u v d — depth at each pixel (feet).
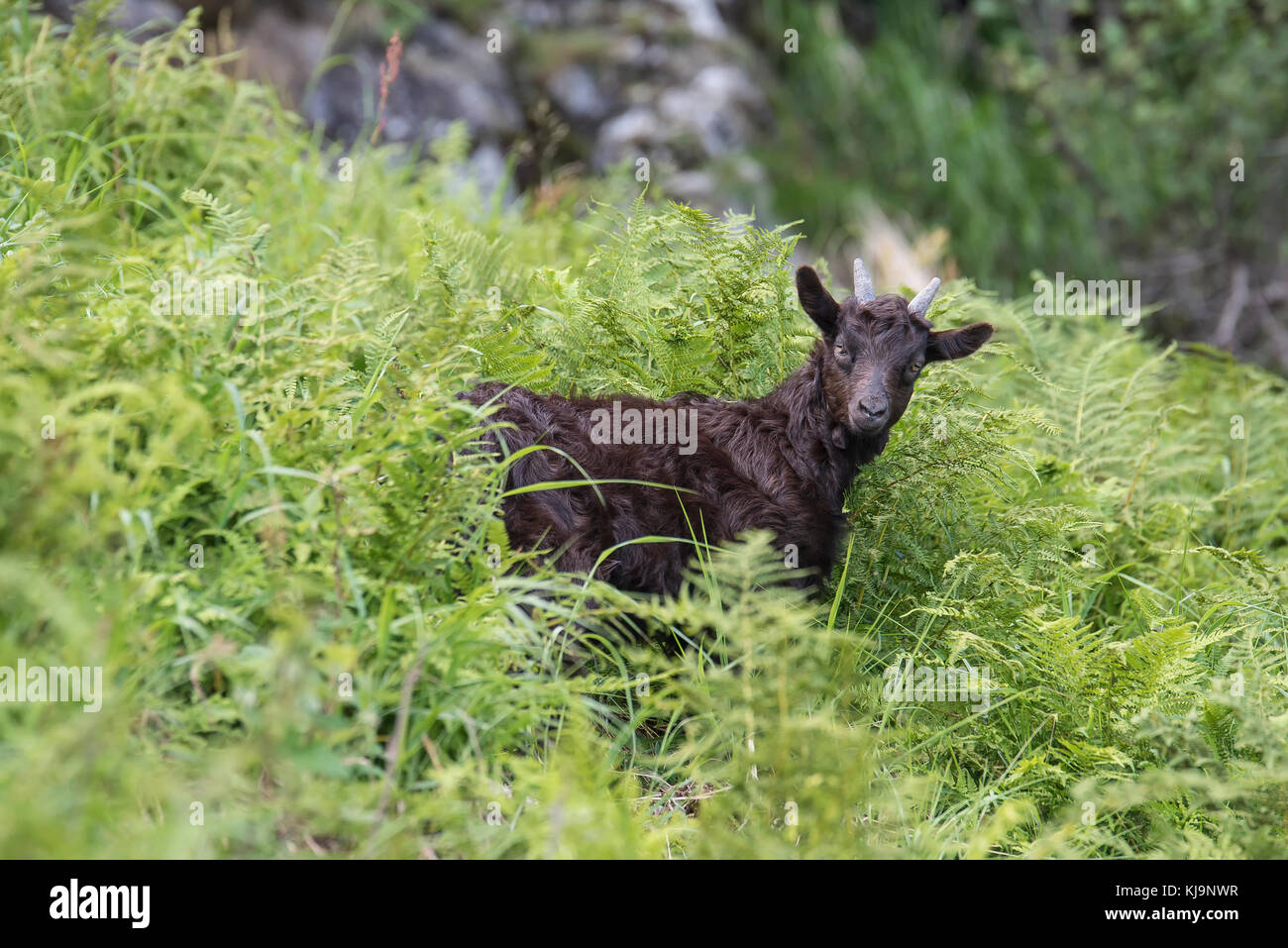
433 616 14.57
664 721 17.88
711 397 20.63
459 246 22.75
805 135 60.75
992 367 28.99
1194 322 58.90
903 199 60.13
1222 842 15.05
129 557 13.60
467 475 15.31
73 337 14.73
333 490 14.20
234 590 13.65
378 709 13.09
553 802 12.70
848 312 19.77
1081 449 26.50
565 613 14.96
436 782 12.94
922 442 21.07
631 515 18.21
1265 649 19.77
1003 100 66.95
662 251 23.59
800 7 64.64
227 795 12.24
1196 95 58.65
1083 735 17.43
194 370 15.16
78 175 24.36
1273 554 26.89
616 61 53.93
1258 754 16.56
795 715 15.19
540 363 19.89
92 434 13.62
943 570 19.84
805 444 19.88
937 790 16.08
